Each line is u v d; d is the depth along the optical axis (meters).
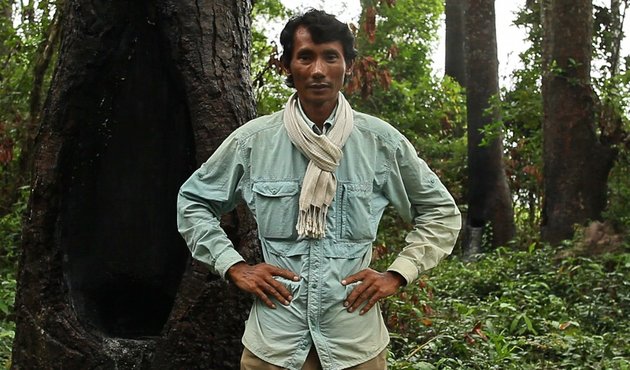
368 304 2.86
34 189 4.18
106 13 4.09
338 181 2.86
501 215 15.27
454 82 20.22
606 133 12.73
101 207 4.43
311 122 2.87
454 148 18.39
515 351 6.02
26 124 8.73
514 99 16.02
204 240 2.98
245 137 2.95
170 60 4.21
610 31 15.16
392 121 18.47
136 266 4.53
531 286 8.77
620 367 5.46
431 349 5.63
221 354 3.94
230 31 4.23
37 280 4.18
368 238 2.90
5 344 5.60
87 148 4.27
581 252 10.71
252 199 2.93
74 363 4.10
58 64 4.18
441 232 2.99
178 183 4.46
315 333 2.82
